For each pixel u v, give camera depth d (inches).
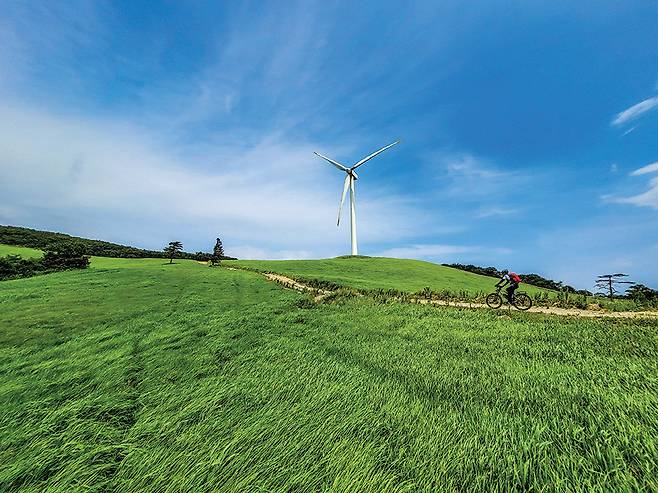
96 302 926.4
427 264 3469.5
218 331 548.7
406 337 533.3
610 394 265.7
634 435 199.2
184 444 195.5
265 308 856.9
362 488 155.4
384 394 273.9
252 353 409.1
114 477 170.1
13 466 175.9
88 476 171.2
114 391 289.1
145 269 2202.3
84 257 2957.7
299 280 1820.9
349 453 183.2
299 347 442.0
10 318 690.8
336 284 1640.0
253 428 210.4
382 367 354.6
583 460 174.4
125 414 248.7
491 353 425.1
